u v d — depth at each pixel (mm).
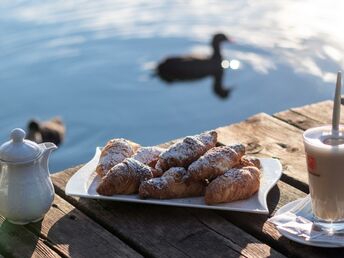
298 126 1389
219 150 1090
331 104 1488
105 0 6402
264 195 1072
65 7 6184
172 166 1108
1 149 1055
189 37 5730
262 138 1333
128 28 5785
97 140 4074
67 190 1104
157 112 4523
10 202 1048
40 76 4898
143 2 6359
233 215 1065
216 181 1059
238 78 4918
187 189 1077
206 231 1033
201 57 5316
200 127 4301
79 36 5559
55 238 1036
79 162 3676
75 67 5086
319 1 5965
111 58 5270
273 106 4371
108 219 1071
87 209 1098
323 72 4605
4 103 4562
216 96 4723
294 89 4477
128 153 1160
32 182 1052
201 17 6027
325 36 5164
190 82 5027
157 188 1067
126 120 4375
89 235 1038
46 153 1072
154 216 1072
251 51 5234
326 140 980
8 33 5586
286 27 5477
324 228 998
